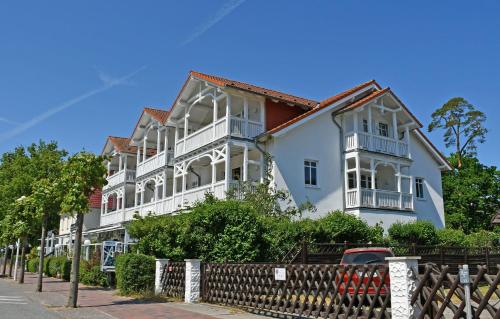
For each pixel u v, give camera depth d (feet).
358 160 82.48
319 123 84.17
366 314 27.89
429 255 65.92
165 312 40.45
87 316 38.68
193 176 102.17
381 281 27.32
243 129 77.92
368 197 82.53
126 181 122.01
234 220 56.03
